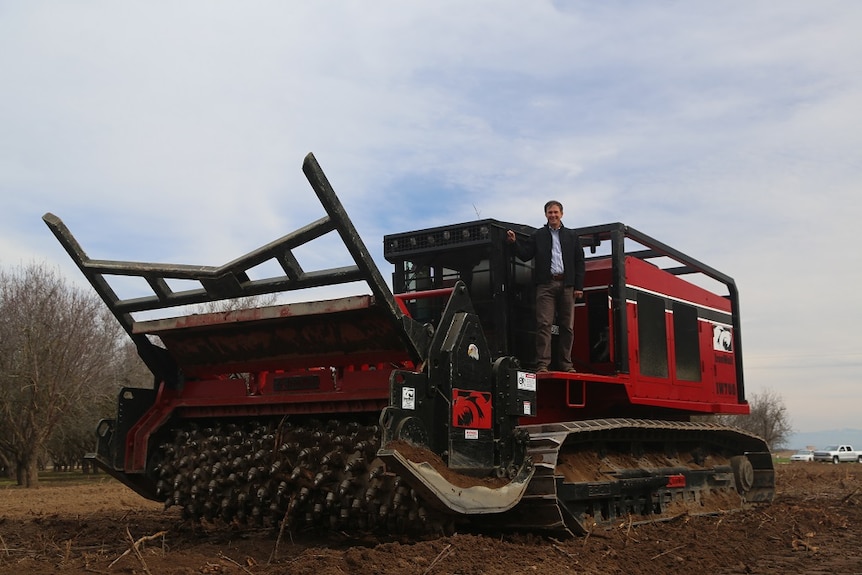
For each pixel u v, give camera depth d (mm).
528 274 8992
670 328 10430
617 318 9000
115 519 9617
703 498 10453
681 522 9164
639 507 9047
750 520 9992
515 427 7285
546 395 8383
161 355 8484
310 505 7051
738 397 12484
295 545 6895
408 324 6531
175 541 7305
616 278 9047
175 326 7906
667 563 6902
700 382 11094
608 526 8266
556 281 8570
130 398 8266
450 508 6137
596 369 9297
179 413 8391
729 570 7023
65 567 5816
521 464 7188
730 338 12461
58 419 26891
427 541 6492
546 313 8445
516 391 7273
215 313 7617
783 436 63156
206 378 8484
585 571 6133
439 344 6727
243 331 7820
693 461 10875
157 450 8281
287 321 7434
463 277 8688
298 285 6750
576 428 7664
